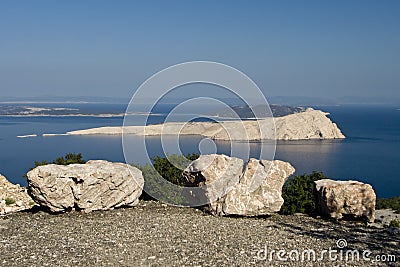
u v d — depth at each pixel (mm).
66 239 10641
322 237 11312
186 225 12227
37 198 13102
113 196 13805
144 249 9984
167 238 10898
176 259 9359
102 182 13430
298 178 15648
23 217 12891
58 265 8859
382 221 14852
